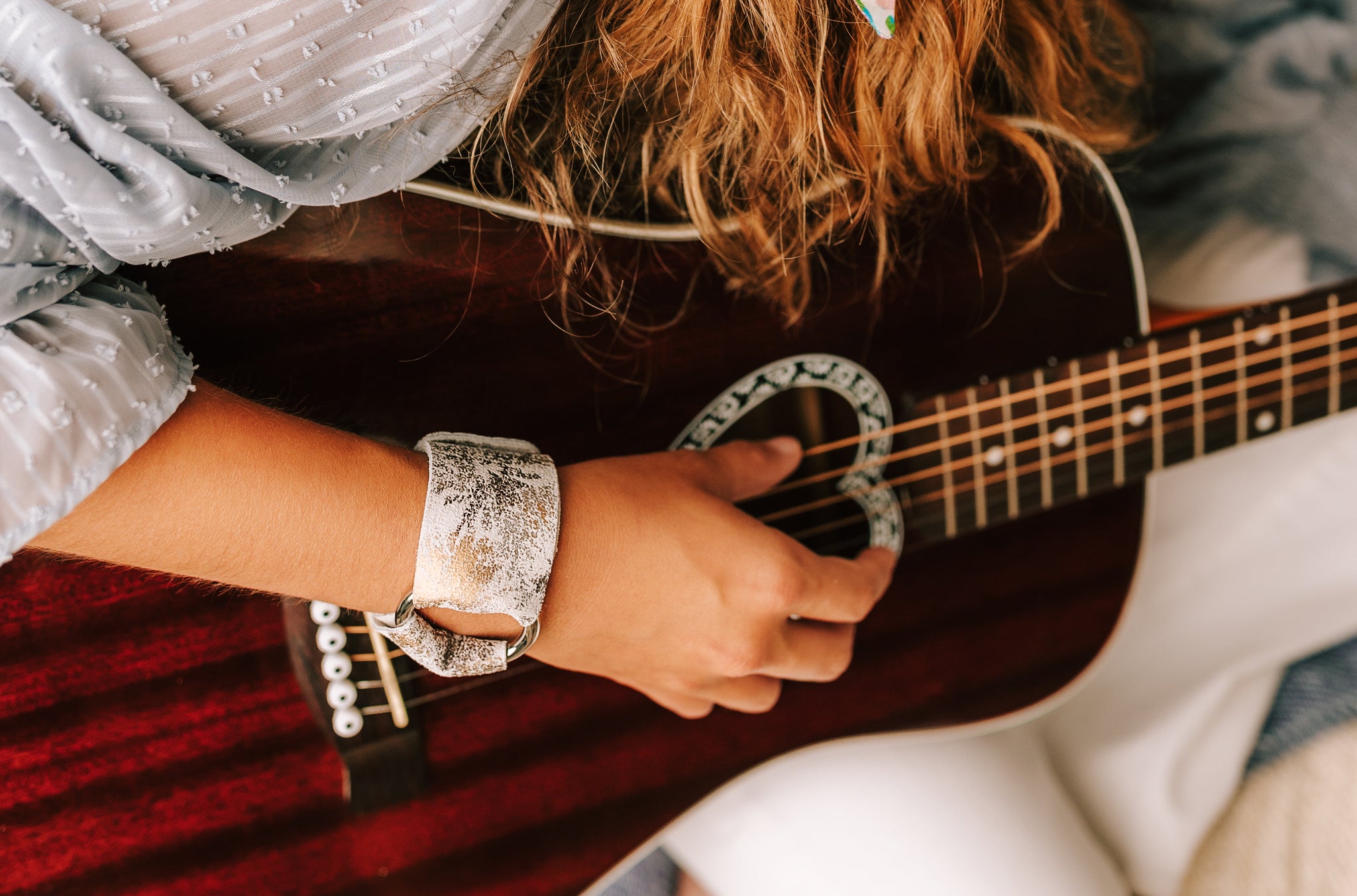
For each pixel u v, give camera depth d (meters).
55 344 0.39
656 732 0.71
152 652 0.59
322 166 0.48
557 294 0.62
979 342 0.72
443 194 0.57
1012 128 0.66
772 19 0.49
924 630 0.78
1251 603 0.96
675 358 0.66
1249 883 0.95
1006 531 0.78
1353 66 0.93
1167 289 1.00
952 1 0.54
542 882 0.72
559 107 0.57
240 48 0.40
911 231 0.67
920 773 0.78
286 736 0.64
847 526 0.74
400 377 0.61
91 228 0.40
